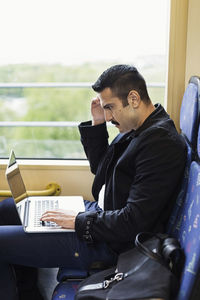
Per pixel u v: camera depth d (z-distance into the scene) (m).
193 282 1.01
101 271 1.36
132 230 1.35
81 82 2.55
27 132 2.52
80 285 1.28
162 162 1.34
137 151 1.41
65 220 1.48
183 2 1.83
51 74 2.63
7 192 2.15
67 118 2.58
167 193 1.35
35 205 1.80
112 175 1.56
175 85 1.94
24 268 1.83
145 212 1.33
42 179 2.16
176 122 2.00
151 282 1.08
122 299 1.05
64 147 2.39
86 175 2.14
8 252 1.51
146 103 1.47
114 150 1.56
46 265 1.54
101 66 2.54
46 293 1.82
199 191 1.16
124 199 1.48
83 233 1.42
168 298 1.03
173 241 1.20
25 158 2.24
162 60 2.00
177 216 1.38
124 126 1.50
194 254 1.04
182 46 1.89
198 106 1.40
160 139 1.36
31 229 1.49
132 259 1.24
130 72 1.43
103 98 1.46
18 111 2.58
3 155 2.32
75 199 1.89
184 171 1.41
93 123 1.83
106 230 1.38
